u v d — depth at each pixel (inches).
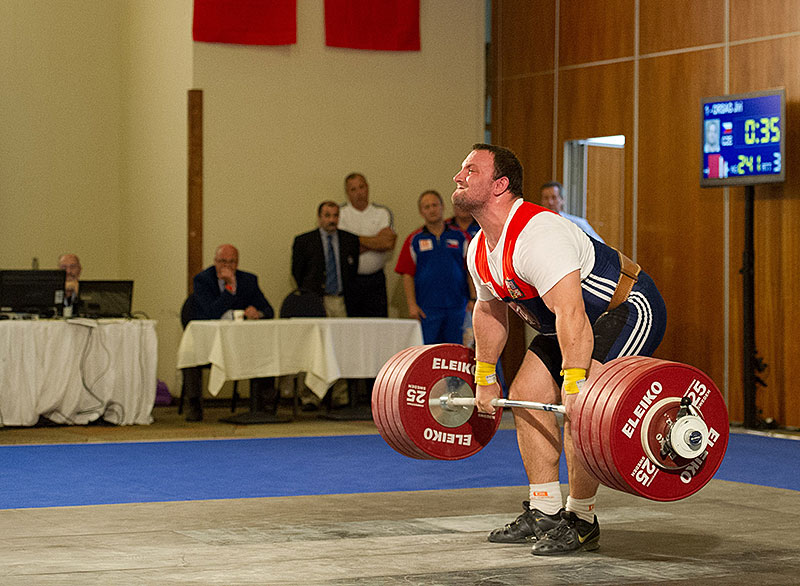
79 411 399.2
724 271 442.0
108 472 286.2
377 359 414.9
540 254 175.5
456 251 453.7
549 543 185.9
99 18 541.3
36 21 526.6
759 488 268.8
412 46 532.4
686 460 168.2
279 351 401.1
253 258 505.4
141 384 408.5
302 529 208.5
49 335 390.3
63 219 534.3
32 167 526.6
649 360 168.9
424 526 212.7
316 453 329.1
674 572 173.6
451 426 203.3
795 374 417.4
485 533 205.5
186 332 408.2
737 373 438.3
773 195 424.8
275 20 505.7
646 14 473.1
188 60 496.4
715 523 219.3
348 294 478.9
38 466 296.5
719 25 446.3
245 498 245.9
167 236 509.4
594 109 494.3
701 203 450.3
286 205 511.2
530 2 525.0
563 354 173.9
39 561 178.1
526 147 527.8
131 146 535.8
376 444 352.5
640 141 474.6
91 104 540.4
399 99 532.1
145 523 213.9
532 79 525.0
